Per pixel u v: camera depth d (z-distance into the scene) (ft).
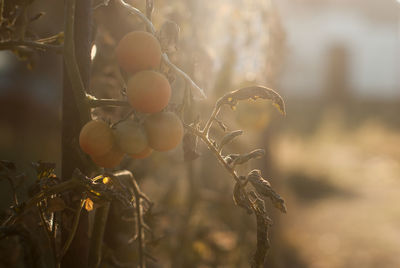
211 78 7.29
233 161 3.16
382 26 56.70
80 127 3.28
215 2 7.46
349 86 56.18
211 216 8.95
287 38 8.67
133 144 2.62
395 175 28.07
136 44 2.61
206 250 8.40
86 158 3.21
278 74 9.37
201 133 3.16
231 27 7.82
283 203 2.93
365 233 18.84
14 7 3.40
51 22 10.21
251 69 8.28
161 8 6.73
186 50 6.66
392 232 19.04
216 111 3.12
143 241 4.12
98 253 3.62
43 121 27.17
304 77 54.03
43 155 20.98
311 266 15.55
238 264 8.41
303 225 19.35
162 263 7.72
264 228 3.03
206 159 9.09
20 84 29.53
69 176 3.31
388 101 55.36
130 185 3.99
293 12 53.26
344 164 30.09
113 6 5.15
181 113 3.06
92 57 3.76
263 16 8.17
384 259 16.46
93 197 2.88
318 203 22.79
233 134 3.15
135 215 4.31
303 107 52.13
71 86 3.29
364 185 26.35
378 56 57.16
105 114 5.23
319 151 33.35
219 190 9.33
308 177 26.13
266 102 7.22
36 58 4.24
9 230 3.17
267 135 12.46
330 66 54.95
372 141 37.24
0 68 30.89
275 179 12.83
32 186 3.19
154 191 8.77
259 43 8.23
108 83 5.59
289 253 16.31
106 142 2.64
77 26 3.27
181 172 9.01
